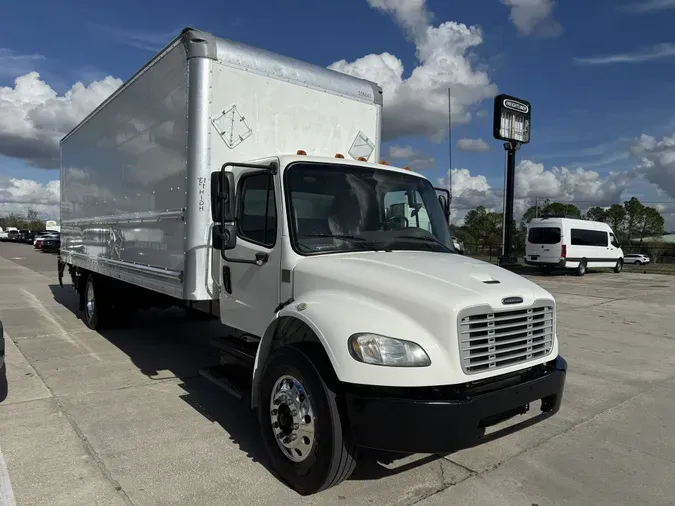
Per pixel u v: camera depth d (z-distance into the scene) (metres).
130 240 6.45
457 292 3.23
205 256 4.78
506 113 22.44
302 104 5.38
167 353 7.26
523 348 3.49
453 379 3.06
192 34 4.66
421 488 3.57
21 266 24.25
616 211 71.75
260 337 4.26
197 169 4.68
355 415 3.07
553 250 23.70
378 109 6.15
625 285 19.17
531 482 3.71
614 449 4.32
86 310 9.30
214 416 4.83
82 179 8.95
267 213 4.19
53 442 4.19
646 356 7.73
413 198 4.77
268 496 3.40
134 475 3.65
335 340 3.15
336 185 4.30
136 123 6.15
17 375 6.10
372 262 3.71
